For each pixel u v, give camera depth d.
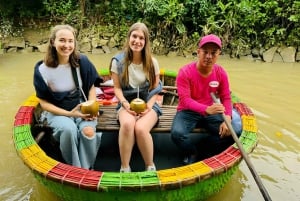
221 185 2.70
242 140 2.85
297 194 3.00
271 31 7.65
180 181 2.28
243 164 3.48
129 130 2.81
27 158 2.53
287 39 7.77
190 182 2.31
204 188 2.52
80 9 8.80
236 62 7.41
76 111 2.91
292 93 5.41
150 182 2.25
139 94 3.27
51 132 3.29
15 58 7.43
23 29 8.59
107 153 3.48
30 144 2.72
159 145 3.63
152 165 2.92
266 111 4.68
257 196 2.98
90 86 3.14
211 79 3.06
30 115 3.20
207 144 3.43
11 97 5.11
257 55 7.70
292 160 3.54
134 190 2.24
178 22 7.91
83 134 2.84
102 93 4.04
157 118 3.15
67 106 3.04
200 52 2.93
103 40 8.26
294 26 7.76
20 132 2.90
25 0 8.79
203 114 2.95
